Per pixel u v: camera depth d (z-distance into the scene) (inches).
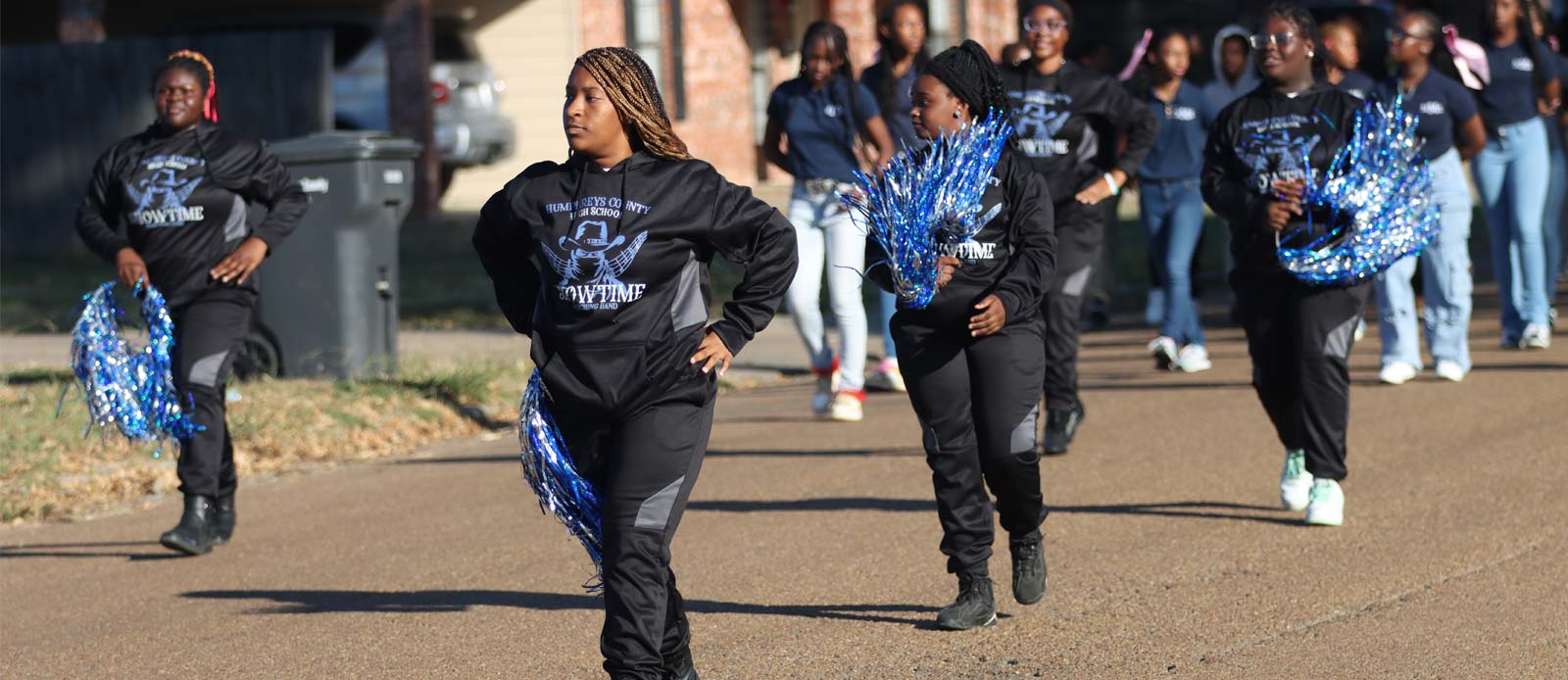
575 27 1592.0
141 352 453.7
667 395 292.5
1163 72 732.0
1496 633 358.3
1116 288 1088.2
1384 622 368.8
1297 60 450.6
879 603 398.0
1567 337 784.9
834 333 911.0
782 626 381.4
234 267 457.7
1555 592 386.6
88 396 452.8
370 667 362.0
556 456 294.5
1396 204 439.8
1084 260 554.6
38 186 1350.9
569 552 462.6
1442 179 666.2
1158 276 840.3
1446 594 388.8
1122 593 398.9
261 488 563.8
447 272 1146.0
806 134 633.6
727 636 374.9
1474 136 665.6
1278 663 343.3
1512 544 430.3
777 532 473.1
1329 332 446.0
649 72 295.3
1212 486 511.8
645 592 289.9
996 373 361.7
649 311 289.1
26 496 539.2
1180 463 545.6
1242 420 616.7
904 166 364.8
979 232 365.4
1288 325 456.4
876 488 526.9
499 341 863.1
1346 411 452.4
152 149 466.0
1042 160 547.2
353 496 547.2
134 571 458.9
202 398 463.5
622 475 291.4
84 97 1339.8
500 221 297.1
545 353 295.0
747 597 407.5
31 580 453.7
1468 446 553.9
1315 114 447.2
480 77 1501.0
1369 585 398.0
